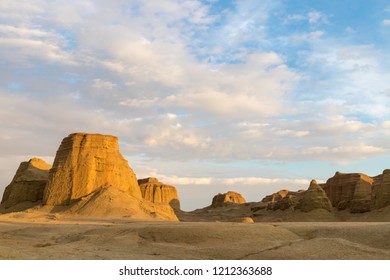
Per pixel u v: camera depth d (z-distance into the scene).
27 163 116.75
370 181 122.56
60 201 87.81
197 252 35.72
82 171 90.12
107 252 35.25
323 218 104.38
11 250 28.52
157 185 156.38
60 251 34.34
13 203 102.25
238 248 36.25
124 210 82.12
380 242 36.28
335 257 32.03
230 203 197.62
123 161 100.44
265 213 134.62
